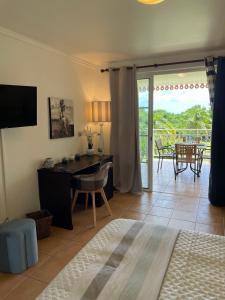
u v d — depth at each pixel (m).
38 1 2.09
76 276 1.25
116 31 2.85
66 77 3.77
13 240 2.16
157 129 7.46
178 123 8.42
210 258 1.39
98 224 3.21
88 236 2.89
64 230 3.06
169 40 3.21
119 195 4.32
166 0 2.11
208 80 3.70
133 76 4.14
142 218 3.34
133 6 2.22
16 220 2.43
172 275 1.24
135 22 2.59
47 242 2.75
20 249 2.19
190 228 3.02
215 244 1.54
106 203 3.46
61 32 2.84
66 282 1.21
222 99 3.54
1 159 2.74
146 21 2.57
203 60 3.82
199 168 5.51
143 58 4.11
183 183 4.95
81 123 4.23
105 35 2.97
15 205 2.94
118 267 1.32
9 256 2.18
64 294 1.12
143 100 4.36
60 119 3.64
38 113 3.22
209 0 2.13
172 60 4.02
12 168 2.88
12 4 2.13
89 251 1.48
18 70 2.89
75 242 2.75
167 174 5.68
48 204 3.21
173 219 3.29
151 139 4.37
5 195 2.80
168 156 6.15
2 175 2.76
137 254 1.44
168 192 4.42
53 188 3.14
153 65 4.11
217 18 2.52
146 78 4.26
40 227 2.79
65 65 3.74
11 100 2.59
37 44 3.13
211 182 3.74
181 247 1.51
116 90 4.32
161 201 3.98
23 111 2.74
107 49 3.56
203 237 1.63
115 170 4.50
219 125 3.59
